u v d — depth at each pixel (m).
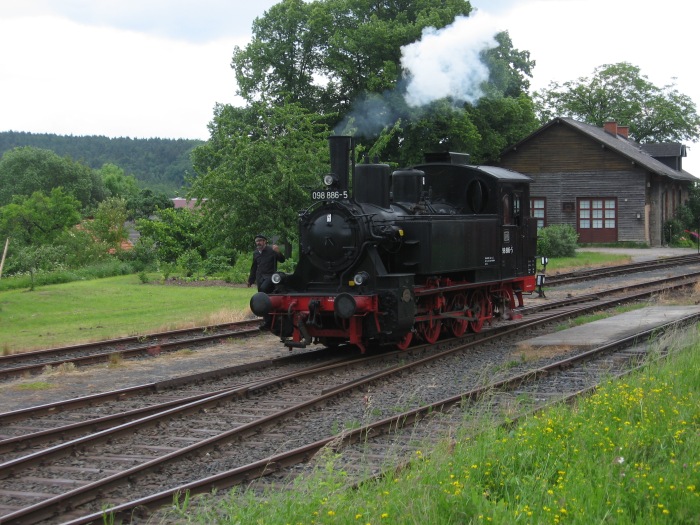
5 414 9.45
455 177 16.25
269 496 6.44
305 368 12.64
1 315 20.38
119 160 195.00
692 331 13.44
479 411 8.97
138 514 6.30
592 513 5.50
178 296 23.97
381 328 13.23
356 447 8.14
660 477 6.07
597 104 66.69
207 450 8.09
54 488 7.12
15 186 84.38
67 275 32.66
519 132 46.53
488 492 6.07
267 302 13.44
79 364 13.48
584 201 44.72
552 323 17.41
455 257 14.83
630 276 27.83
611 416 7.84
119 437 8.65
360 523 5.46
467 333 16.17
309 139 28.86
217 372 11.99
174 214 36.88
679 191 53.91
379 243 13.65
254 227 27.48
